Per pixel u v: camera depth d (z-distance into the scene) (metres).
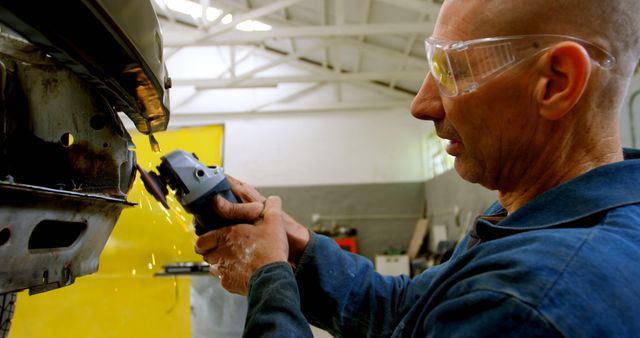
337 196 6.32
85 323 1.56
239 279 0.55
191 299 1.82
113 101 0.60
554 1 0.40
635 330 0.31
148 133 0.69
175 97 6.41
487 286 0.34
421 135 6.37
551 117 0.41
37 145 0.50
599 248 0.34
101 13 0.42
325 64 6.33
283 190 6.32
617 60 0.42
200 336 1.80
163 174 0.60
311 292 0.69
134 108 0.60
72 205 0.47
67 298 1.55
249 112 6.45
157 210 1.51
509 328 0.31
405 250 5.99
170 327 1.72
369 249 6.21
